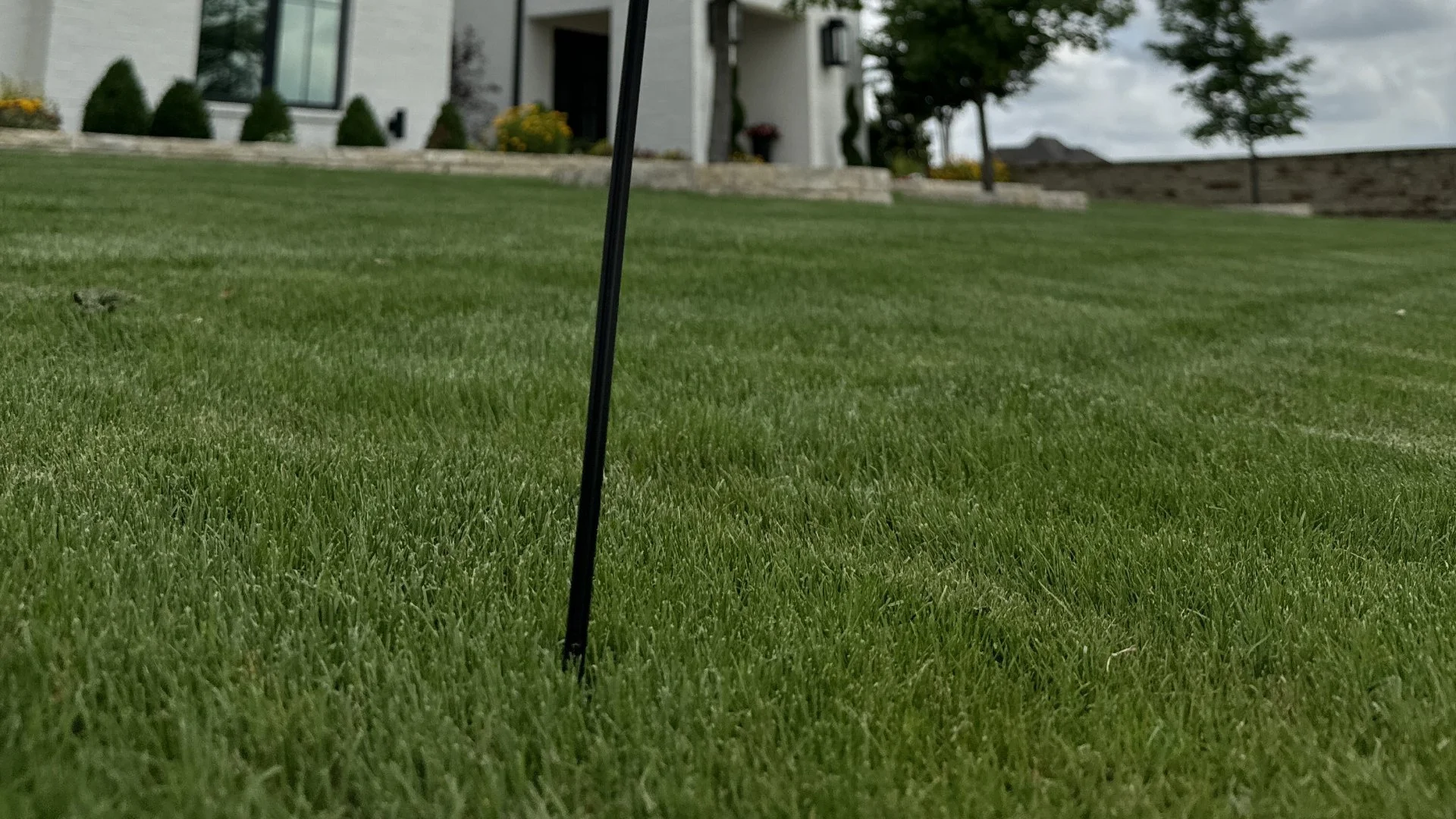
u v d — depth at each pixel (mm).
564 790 994
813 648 1300
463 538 1611
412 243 5996
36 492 1662
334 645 1251
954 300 5180
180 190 8484
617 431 2404
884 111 30594
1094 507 1956
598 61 24859
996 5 21516
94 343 2891
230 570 1445
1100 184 33938
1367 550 1767
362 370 2807
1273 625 1409
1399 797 981
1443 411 3055
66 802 903
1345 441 2521
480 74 22891
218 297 3703
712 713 1132
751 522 1853
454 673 1186
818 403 2775
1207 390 3252
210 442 2035
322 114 17750
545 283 4695
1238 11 27844
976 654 1314
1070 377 3393
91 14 15430
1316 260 9938
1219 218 20156
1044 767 1077
